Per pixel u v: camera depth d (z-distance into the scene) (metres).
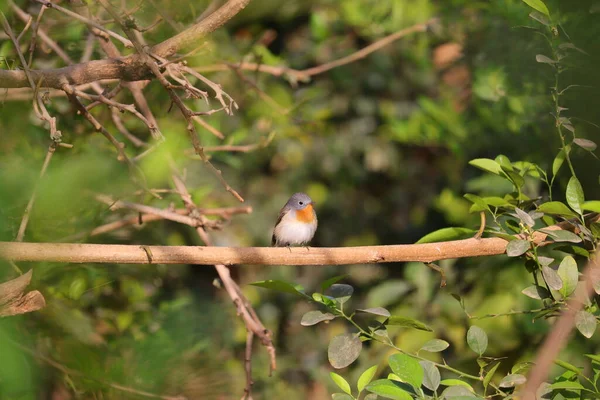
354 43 17.25
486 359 6.52
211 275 17.44
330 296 6.72
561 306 6.48
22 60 6.32
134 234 11.53
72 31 10.92
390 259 7.10
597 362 6.13
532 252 6.93
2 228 3.97
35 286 6.80
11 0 8.84
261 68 12.64
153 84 11.55
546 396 6.21
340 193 18.30
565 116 7.51
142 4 8.44
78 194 4.18
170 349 7.25
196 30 6.71
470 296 11.50
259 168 18.27
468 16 13.81
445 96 14.89
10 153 6.28
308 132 16.23
